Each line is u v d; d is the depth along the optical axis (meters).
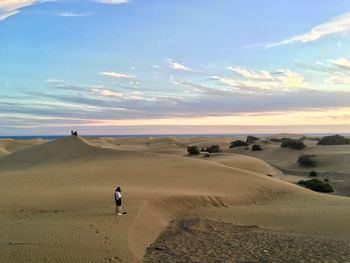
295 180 60.41
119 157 56.16
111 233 17.30
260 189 39.97
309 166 82.75
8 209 23.45
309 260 16.55
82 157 58.28
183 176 42.72
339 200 37.53
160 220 23.98
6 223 19.25
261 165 73.06
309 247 18.84
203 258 16.50
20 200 26.25
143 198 27.25
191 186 37.47
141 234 19.08
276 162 95.69
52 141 69.50
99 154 58.72
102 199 26.45
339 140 121.44
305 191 42.84
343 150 98.69
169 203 28.64
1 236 16.33
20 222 19.53
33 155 63.78
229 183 40.88
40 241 15.55
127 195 28.25
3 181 37.22
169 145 127.38
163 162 51.97
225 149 126.00
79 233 17.00
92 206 24.22
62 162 56.50
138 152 59.00
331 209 30.77
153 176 41.34
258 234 21.86
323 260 16.58
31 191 30.67
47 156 61.88
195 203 30.89
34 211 22.95
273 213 28.98
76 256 14.03
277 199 37.69
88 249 14.83
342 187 55.78
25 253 14.05
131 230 18.44
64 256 13.95
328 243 19.78
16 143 126.94
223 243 19.44
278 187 42.16
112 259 14.09
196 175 43.97
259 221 26.05
